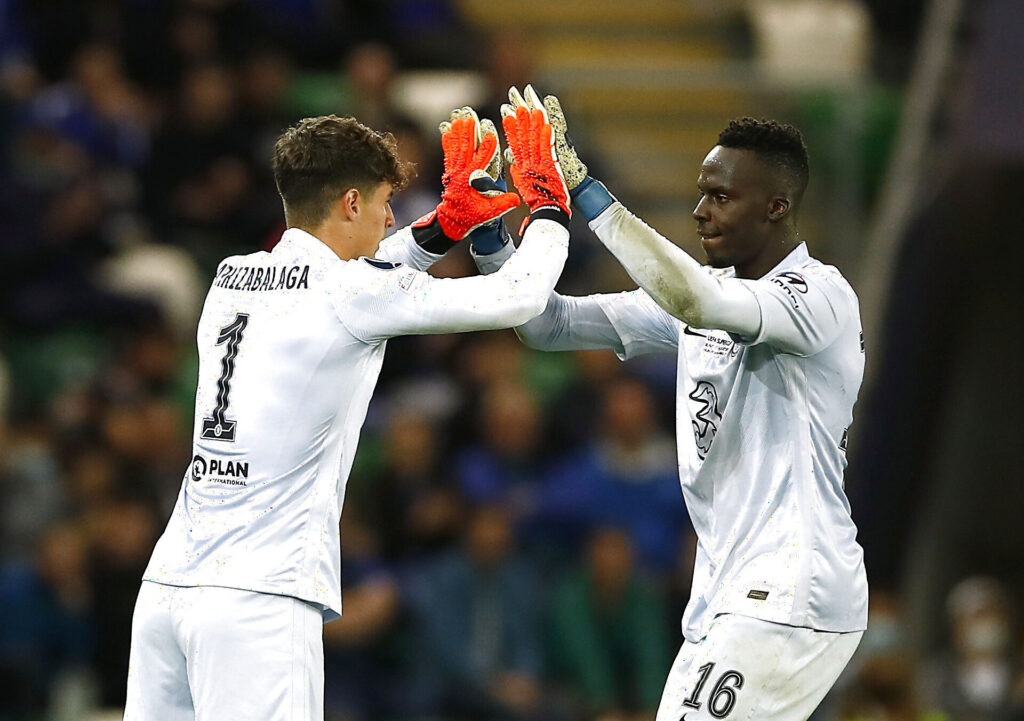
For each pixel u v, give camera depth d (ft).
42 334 118.11
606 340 55.42
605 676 98.02
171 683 48.29
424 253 53.21
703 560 49.96
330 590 48.14
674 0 151.64
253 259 50.03
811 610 47.21
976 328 112.98
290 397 47.62
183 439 112.98
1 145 122.72
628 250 47.21
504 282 48.14
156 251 123.44
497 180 53.42
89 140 125.59
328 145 49.14
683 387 51.49
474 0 153.79
